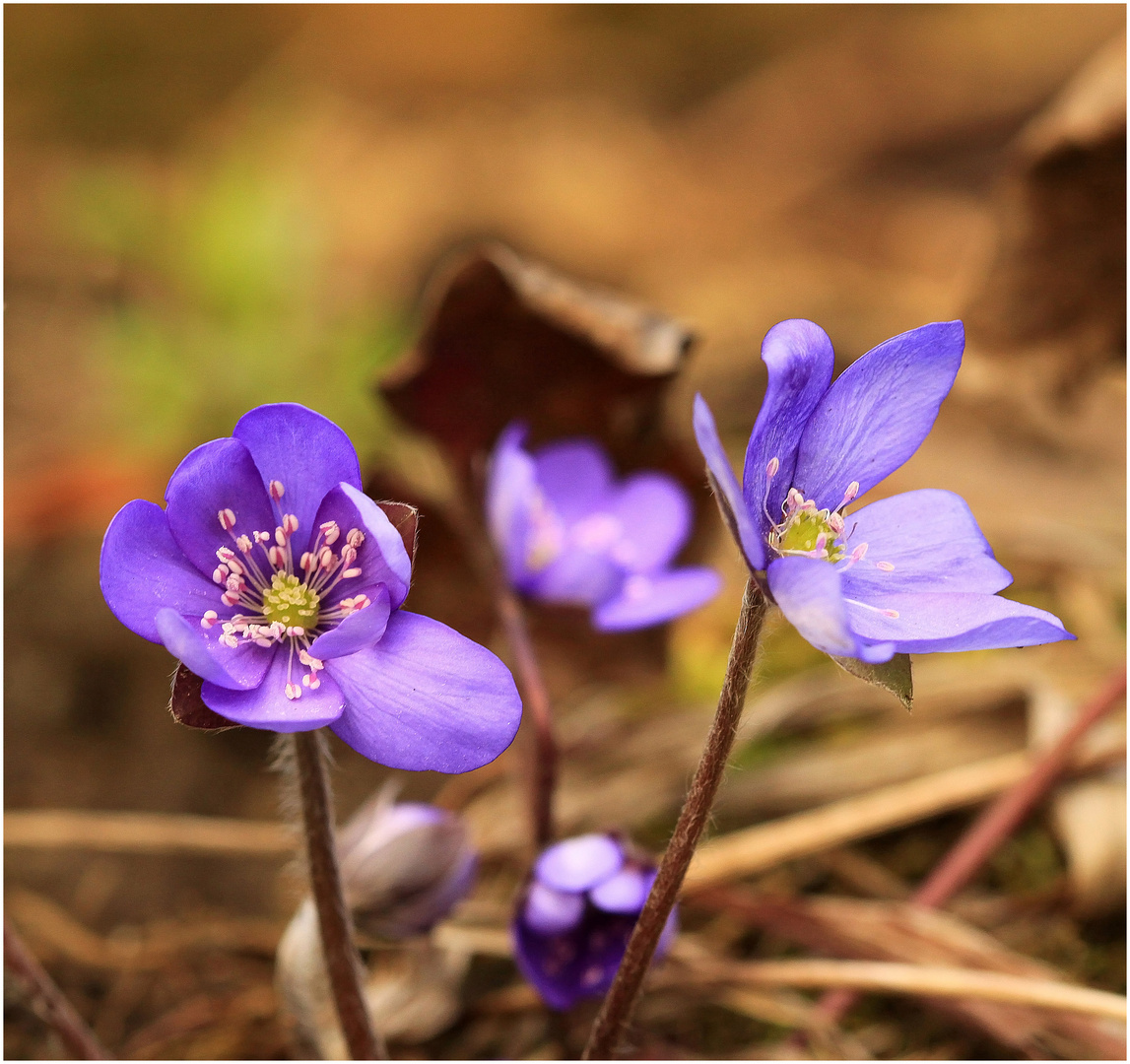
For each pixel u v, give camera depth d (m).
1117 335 0.27
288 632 0.21
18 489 0.34
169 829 0.26
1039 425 0.34
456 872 0.23
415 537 0.21
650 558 0.26
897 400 0.21
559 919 0.23
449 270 0.25
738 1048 0.24
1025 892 0.26
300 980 0.23
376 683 0.20
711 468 0.20
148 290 0.39
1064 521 0.33
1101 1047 0.24
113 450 0.36
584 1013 0.24
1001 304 0.28
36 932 0.26
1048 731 0.26
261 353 0.36
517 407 0.26
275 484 0.21
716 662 0.31
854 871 0.26
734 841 0.26
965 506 0.21
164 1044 0.25
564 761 0.27
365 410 0.35
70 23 0.67
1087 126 0.26
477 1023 0.25
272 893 0.27
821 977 0.24
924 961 0.24
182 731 0.29
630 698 0.30
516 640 0.25
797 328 0.20
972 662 0.29
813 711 0.28
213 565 0.21
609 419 0.27
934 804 0.26
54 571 0.32
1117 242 0.27
